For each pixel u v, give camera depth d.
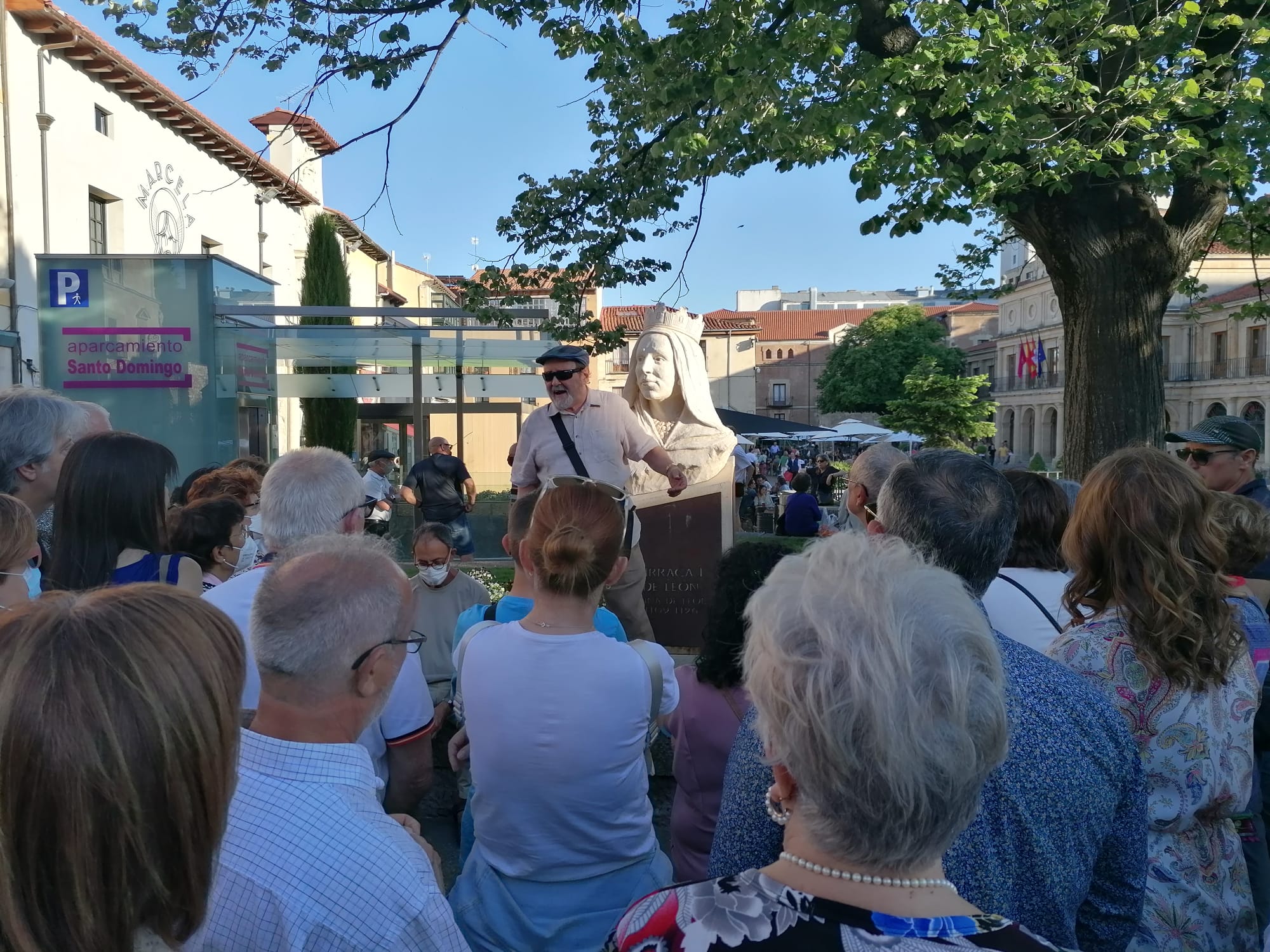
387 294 31.14
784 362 75.00
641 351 5.32
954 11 6.53
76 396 11.05
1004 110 6.39
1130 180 7.45
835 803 1.05
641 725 2.17
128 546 2.56
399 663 1.57
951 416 36.44
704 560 5.15
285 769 1.38
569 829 2.12
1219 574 1.91
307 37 6.66
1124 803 1.53
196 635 1.05
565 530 2.12
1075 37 6.96
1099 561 1.95
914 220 7.04
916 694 1.05
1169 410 51.91
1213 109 6.42
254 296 12.45
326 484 2.52
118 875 0.95
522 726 2.08
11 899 0.92
